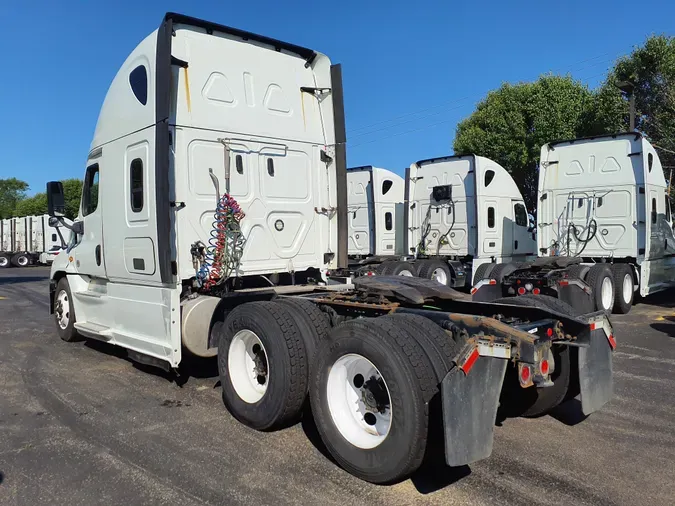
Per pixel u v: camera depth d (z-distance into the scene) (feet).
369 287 14.94
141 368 21.45
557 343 13.48
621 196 37.86
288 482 11.83
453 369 10.62
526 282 32.37
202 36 18.16
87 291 23.57
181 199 17.33
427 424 10.77
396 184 52.24
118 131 19.25
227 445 13.85
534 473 12.25
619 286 35.12
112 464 12.78
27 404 17.21
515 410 15.70
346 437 12.18
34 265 112.98
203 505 10.87
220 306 17.63
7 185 290.56
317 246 21.04
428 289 15.02
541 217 41.19
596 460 12.93
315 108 21.22
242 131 18.84
